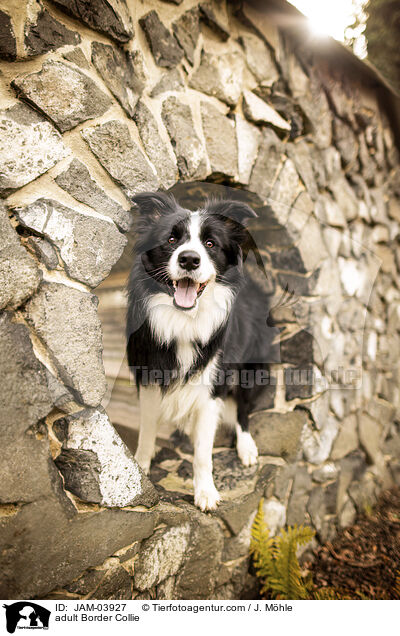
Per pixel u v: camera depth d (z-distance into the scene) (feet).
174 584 5.45
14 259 3.94
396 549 8.42
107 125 4.87
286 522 7.48
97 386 4.52
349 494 9.37
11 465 3.76
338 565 7.85
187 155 5.92
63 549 4.07
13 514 3.76
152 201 5.16
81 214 4.55
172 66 5.81
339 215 9.16
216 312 5.95
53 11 4.41
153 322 5.68
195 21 6.09
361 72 9.33
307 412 7.88
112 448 4.58
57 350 4.23
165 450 7.66
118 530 4.59
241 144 6.79
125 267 7.77
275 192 7.43
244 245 6.02
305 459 8.01
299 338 7.57
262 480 7.00
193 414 6.48
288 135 7.85
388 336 11.94
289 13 7.13
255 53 7.10
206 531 5.74
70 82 4.51
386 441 11.71
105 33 4.87
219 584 6.05
